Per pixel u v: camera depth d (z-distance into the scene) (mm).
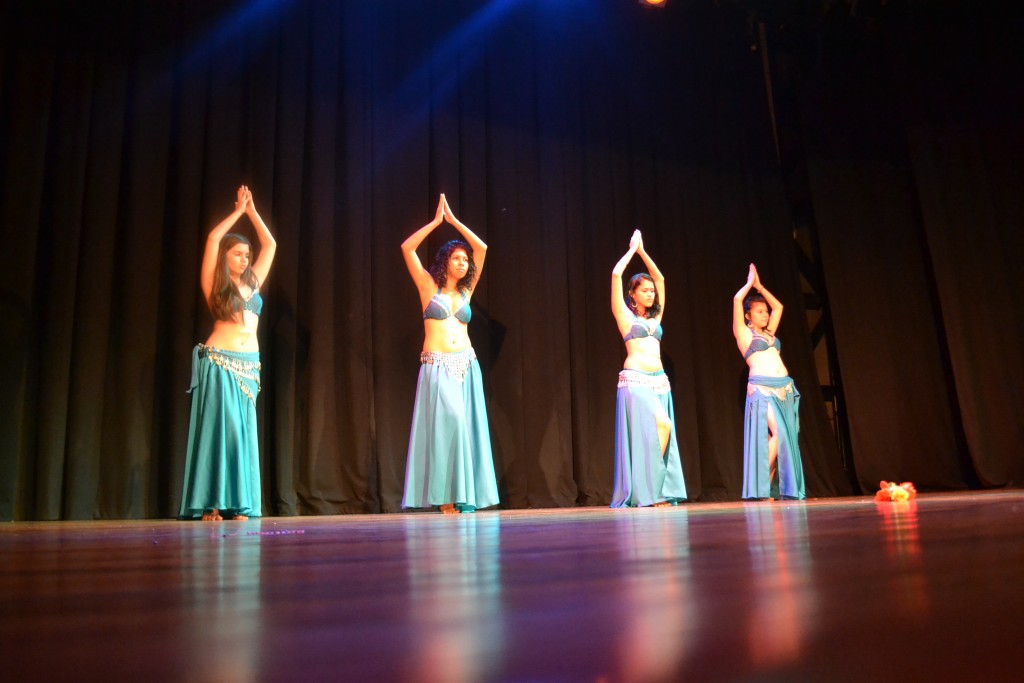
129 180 3996
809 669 150
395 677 143
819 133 5930
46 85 3916
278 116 4359
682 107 5617
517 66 5113
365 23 4676
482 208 4805
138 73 4105
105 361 3822
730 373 5344
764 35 6102
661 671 149
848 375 5562
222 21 4316
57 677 142
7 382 3607
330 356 4230
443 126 4793
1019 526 746
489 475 3795
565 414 4758
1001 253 5797
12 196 3754
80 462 3682
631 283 4570
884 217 5879
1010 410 5574
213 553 591
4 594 303
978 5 6023
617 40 5504
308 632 201
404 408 4426
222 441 3338
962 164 5891
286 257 4230
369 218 4477
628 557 444
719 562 396
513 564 409
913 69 5984
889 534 644
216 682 137
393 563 435
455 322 3877
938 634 189
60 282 3779
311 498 4078
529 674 147
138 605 262
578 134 5223
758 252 5594
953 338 5629
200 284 4020
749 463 4824
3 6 3904
